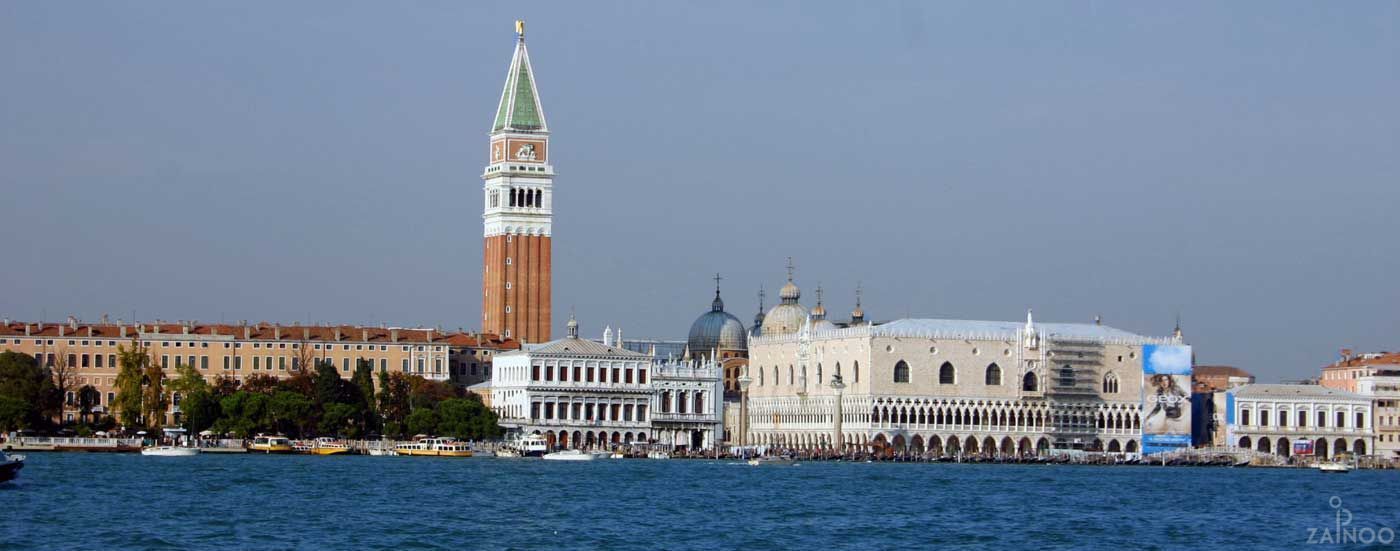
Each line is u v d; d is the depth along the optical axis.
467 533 188.88
